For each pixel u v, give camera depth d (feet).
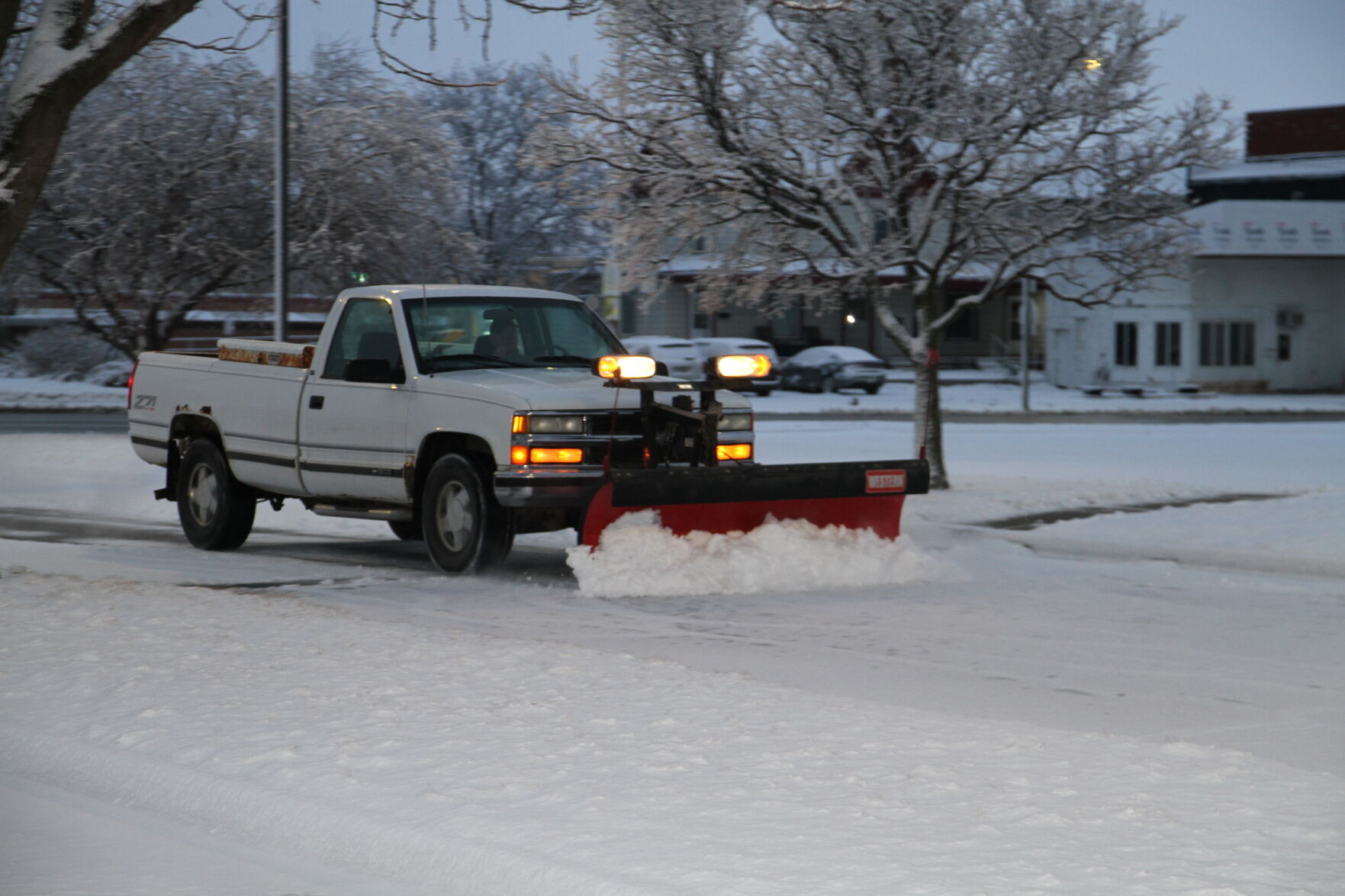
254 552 49.26
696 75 63.21
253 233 123.95
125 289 122.01
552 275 234.99
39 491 68.18
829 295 70.49
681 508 40.11
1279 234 201.05
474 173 222.28
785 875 15.79
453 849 17.07
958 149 64.34
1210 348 204.64
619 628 34.24
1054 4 64.64
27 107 38.27
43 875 17.69
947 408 166.91
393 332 44.01
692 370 181.06
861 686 27.91
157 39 44.47
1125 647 32.12
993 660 30.55
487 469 40.91
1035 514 58.34
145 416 52.24
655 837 17.12
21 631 30.30
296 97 126.93
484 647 29.09
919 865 16.11
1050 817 17.90
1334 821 17.85
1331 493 63.77
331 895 16.98
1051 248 68.13
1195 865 16.11
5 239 38.65
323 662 27.22
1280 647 32.17
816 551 40.98
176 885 17.34
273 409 46.68
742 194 65.98
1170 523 54.03
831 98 64.85
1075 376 208.03
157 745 21.58
